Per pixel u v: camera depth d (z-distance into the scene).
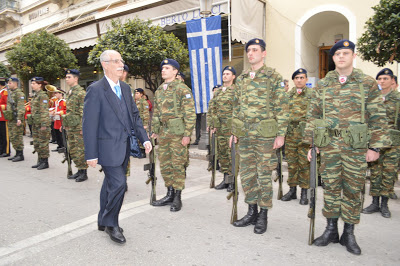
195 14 8.91
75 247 3.16
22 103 7.83
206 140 8.41
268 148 3.44
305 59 9.26
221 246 3.16
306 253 3.01
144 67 8.63
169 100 4.28
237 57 10.50
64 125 5.84
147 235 3.44
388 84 4.16
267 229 3.60
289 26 9.09
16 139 8.02
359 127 2.87
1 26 24.55
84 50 16.03
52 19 19.38
